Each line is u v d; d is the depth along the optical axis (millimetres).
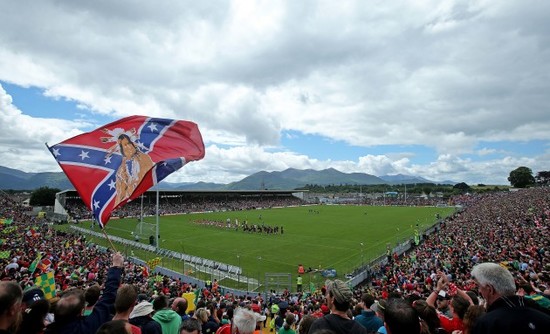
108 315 5297
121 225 84000
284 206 156125
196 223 87625
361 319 7590
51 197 127562
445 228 62531
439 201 158375
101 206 8383
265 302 25297
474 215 76188
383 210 126750
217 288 30375
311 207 148750
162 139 9859
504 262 24516
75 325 4812
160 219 97438
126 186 8914
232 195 165375
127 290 5285
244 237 66375
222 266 42062
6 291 3965
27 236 44406
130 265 34938
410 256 43469
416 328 4219
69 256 34312
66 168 8383
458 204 139000
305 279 38312
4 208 81188
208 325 8867
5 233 45719
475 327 4523
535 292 8719
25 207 106188
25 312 4789
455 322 6480
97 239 61031
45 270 22922
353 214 112875
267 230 72562
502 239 39875
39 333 4703
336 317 5277
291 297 26875
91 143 8906
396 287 24938
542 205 71812
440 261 33125
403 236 66500
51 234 51406
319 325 5168
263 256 50031
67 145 8625
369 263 43062
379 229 76938
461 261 30484
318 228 79000
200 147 10250
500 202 102125
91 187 8477
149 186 9242
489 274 4625
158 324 6324
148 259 45750
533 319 4152
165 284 24938
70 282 20859
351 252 52688
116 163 8961
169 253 49594
